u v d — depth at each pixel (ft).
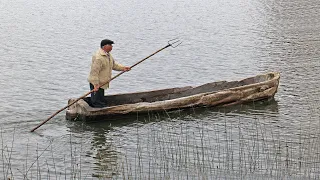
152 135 55.31
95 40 119.96
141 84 81.35
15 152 50.39
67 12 162.81
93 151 51.08
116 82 82.43
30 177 44.78
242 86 65.41
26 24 141.38
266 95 66.85
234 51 104.01
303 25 130.62
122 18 151.33
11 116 61.52
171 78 84.84
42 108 65.67
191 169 46.01
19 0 189.57
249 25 134.21
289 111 62.95
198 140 53.57
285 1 174.91
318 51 100.58
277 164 46.75
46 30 132.46
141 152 50.60
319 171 45.21
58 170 46.39
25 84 79.82
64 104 68.08
